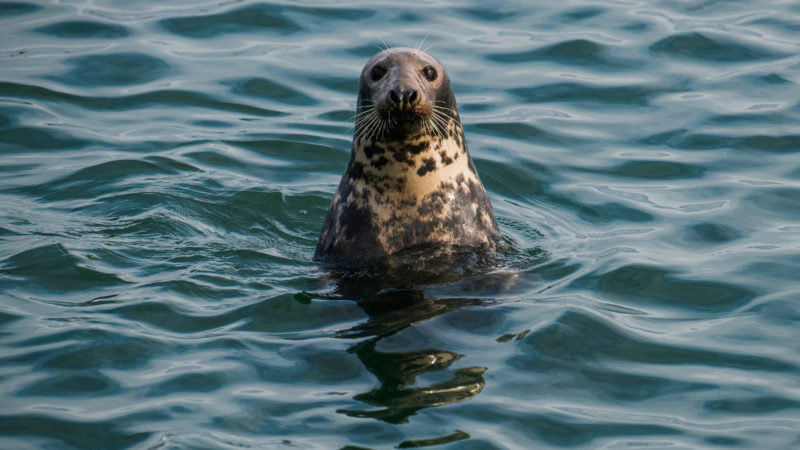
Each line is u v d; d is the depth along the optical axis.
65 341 28.92
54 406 25.56
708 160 43.47
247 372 27.11
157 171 42.75
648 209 39.62
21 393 26.17
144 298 31.75
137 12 58.12
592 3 59.44
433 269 32.97
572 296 31.75
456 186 34.22
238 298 31.86
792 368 27.75
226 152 44.59
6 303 31.36
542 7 59.00
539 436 24.30
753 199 39.91
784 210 38.91
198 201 40.34
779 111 47.16
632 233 37.53
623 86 50.06
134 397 25.98
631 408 25.73
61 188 40.94
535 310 30.50
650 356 28.36
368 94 33.22
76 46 53.66
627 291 32.62
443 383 26.38
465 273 32.84
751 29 55.28
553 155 44.44
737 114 47.09
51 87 49.50
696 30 55.22
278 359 27.77
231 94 49.59
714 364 28.02
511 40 54.78
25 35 54.69
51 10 57.81
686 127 46.25
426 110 31.53
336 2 59.47
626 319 30.52
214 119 47.44
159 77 50.94
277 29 56.16
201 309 31.12
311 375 26.86
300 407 25.33
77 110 47.81
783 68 50.94
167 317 30.56
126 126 46.59
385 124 32.44
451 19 57.38
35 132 45.66
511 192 41.84
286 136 46.09
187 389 26.33
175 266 34.44
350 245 34.12
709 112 47.41
